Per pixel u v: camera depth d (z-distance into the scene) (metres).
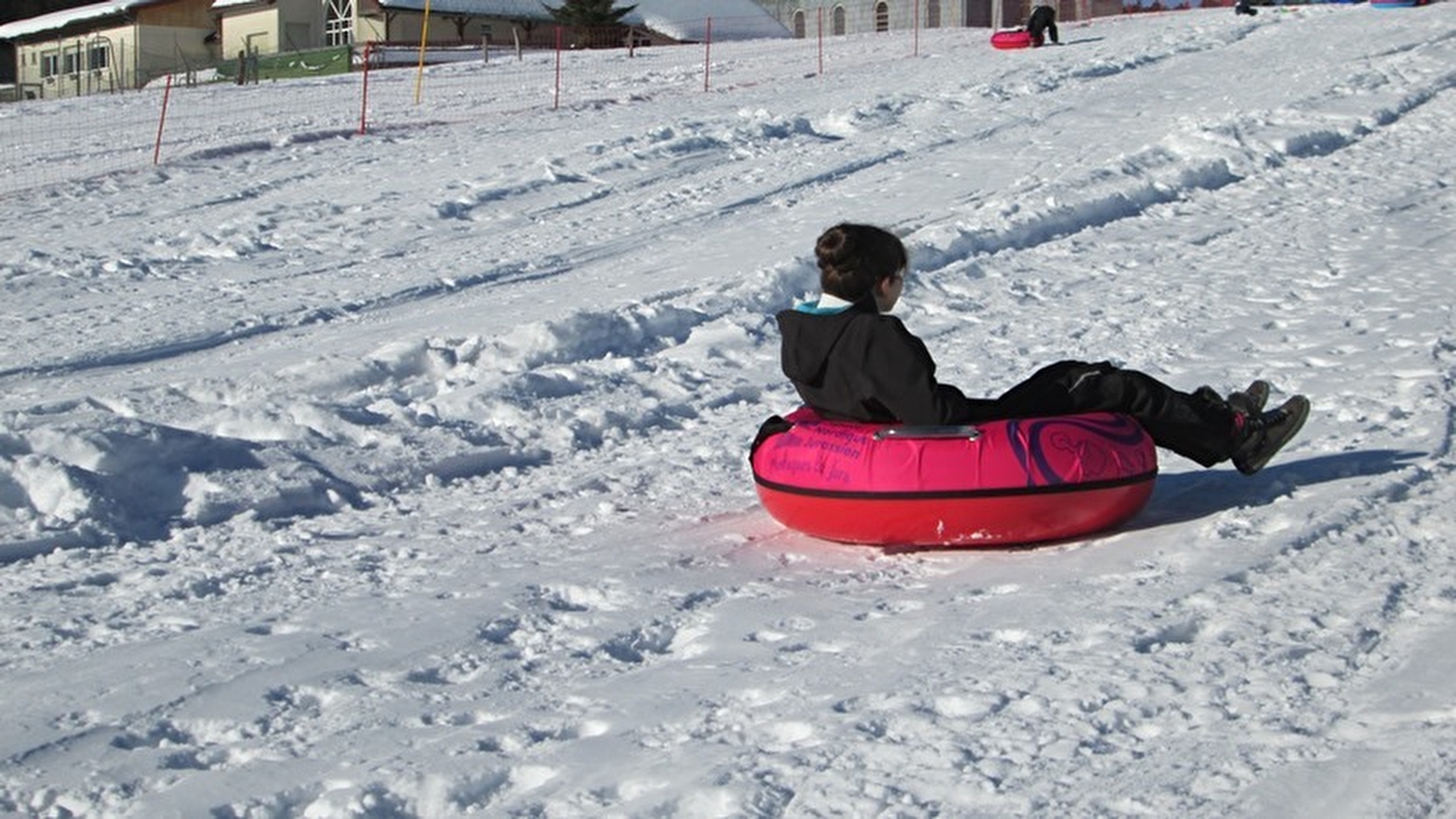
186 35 56.47
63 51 59.53
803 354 5.48
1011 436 5.23
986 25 66.81
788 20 71.44
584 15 50.03
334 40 52.38
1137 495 5.36
